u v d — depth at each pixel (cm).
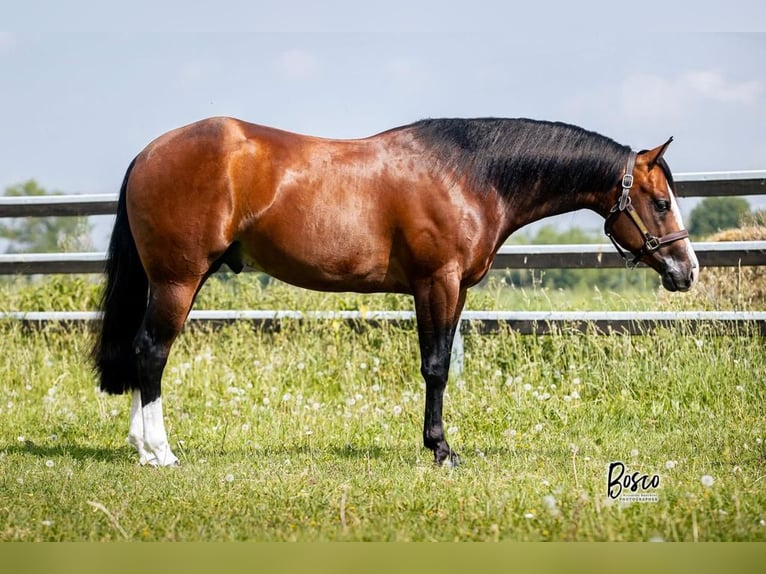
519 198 814
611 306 1255
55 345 1285
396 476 744
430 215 778
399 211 779
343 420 1002
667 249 818
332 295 1299
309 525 602
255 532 589
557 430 967
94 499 676
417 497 671
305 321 1236
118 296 818
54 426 998
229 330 1263
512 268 1230
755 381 1052
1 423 1012
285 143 790
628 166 812
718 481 713
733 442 879
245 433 955
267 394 1095
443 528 594
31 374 1190
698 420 984
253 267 833
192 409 1074
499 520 602
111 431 989
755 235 1247
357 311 1233
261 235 787
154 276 791
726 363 1074
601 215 849
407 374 1164
